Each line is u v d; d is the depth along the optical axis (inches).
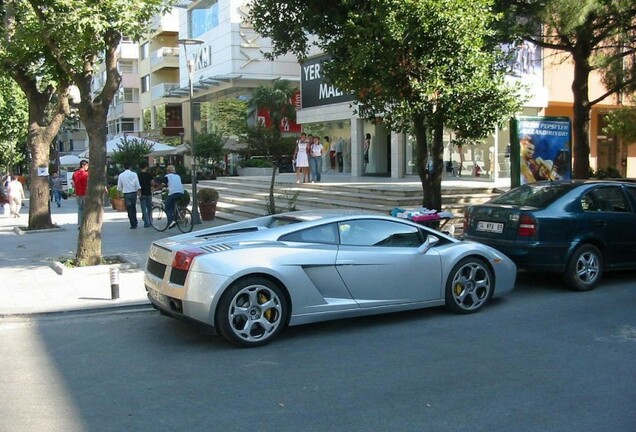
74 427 171.8
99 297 334.6
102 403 189.8
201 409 183.8
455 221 533.6
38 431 169.3
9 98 1279.5
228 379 210.1
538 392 193.3
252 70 1635.1
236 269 241.8
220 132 1601.9
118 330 278.5
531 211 330.3
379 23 362.3
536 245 324.8
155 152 1348.4
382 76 379.9
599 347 239.3
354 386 201.2
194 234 283.1
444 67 373.7
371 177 937.5
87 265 427.8
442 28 362.3
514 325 273.3
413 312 299.4
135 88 2390.5
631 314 289.4
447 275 288.5
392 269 273.7
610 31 536.4
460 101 386.9
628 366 217.0
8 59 562.6
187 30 1871.3
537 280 370.3
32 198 657.6
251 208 728.3
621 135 768.3
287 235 263.3
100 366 227.0
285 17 445.4
